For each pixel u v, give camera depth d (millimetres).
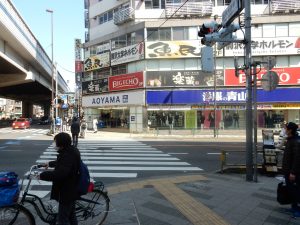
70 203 4852
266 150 11062
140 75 34188
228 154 16984
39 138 27797
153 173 11633
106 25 40781
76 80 53938
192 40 33625
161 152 17547
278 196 6824
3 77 44062
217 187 8992
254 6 33688
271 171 10703
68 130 39719
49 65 54844
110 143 22984
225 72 33062
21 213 4945
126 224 6012
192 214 6633
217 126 33344
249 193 8328
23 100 99125
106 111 40656
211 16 34062
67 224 4891
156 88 33812
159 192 8406
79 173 4906
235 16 9867
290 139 6699
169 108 33594
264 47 32656
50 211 5367
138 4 36125
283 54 32469
